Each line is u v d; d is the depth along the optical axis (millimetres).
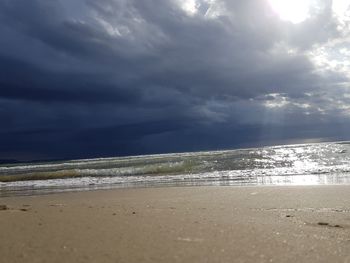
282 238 5688
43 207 10227
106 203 11844
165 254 4773
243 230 6293
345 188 13406
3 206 9820
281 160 33625
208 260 4531
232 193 13336
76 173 28688
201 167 28688
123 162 48281
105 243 5312
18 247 5043
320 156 37812
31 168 51094
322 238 5707
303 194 12188
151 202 11695
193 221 7199
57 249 4961
